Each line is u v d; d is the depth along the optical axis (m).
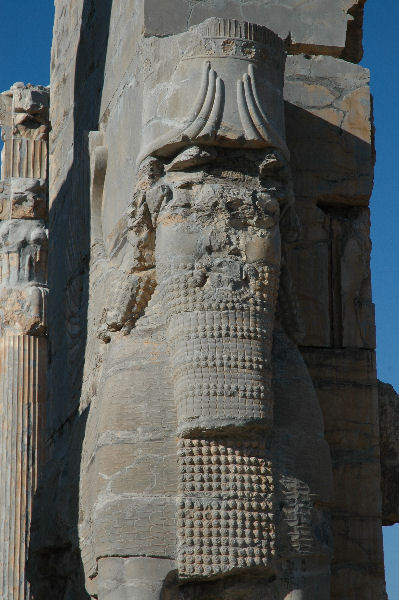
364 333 15.73
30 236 23.75
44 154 24.12
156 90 14.48
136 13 15.62
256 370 13.48
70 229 18.88
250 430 13.45
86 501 14.94
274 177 14.26
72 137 19.64
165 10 15.21
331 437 15.38
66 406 18.30
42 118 24.14
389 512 16.58
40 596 17.22
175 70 14.29
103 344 15.48
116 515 13.45
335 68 16.27
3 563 22.09
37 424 22.75
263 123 14.02
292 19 16.14
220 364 13.40
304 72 16.19
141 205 14.34
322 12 16.27
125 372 14.07
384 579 15.13
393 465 16.61
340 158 16.03
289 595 13.34
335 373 15.55
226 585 13.33
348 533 15.16
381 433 16.59
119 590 13.30
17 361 22.97
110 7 17.42
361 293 15.84
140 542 13.27
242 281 13.77
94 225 16.91
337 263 15.85
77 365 17.64
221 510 13.22
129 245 14.73
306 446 13.83
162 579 13.17
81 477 15.45
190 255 13.77
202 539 13.16
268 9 16.03
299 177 15.90
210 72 14.06
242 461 13.38
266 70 14.27
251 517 13.27
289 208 14.43
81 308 17.70
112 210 16.22
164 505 13.32
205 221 13.87
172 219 13.93
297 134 16.00
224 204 13.88
